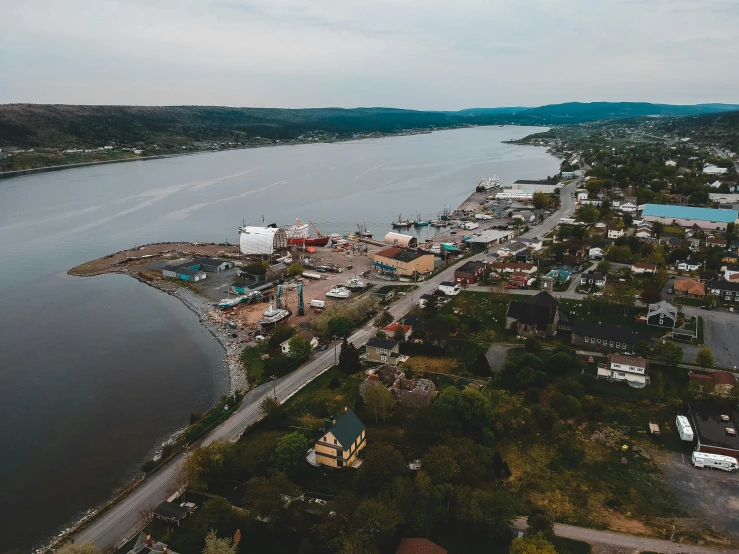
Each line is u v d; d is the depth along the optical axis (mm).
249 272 174625
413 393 89500
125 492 72812
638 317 127062
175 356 118688
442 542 61531
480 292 150000
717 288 140000
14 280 175875
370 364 108375
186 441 83500
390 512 61094
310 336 122000
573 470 74750
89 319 141125
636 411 89062
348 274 178000
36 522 69812
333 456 74688
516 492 70188
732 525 63750
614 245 184375
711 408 85062
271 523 62438
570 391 92250
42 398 100625
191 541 61750
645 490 70312
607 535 62312
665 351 101750
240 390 101312
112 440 87500
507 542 61469
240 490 69312
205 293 161000
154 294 162375
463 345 114500
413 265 169000
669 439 81562
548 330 118375
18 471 80125
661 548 60094
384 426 85000
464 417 82500
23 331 132750
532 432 83688
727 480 72125
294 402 94000
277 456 73375
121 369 112312
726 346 111312
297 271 174375
